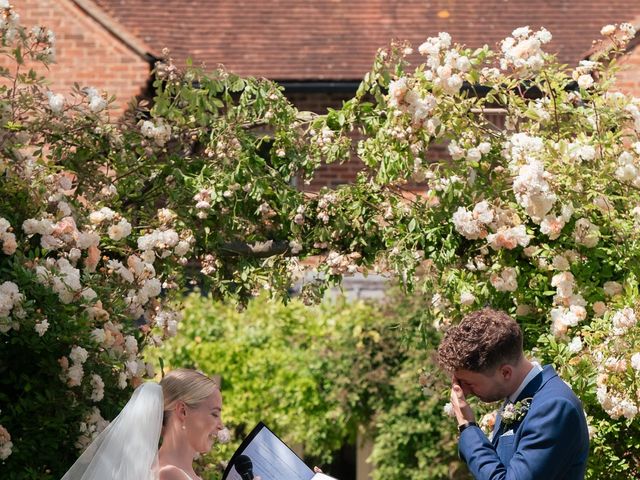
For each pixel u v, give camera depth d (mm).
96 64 12484
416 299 11672
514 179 5641
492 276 5633
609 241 5719
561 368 5348
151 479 4012
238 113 6145
